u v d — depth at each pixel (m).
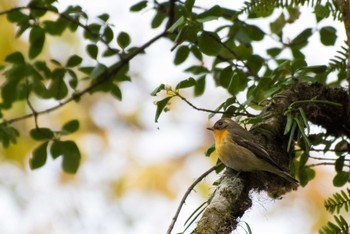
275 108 9.23
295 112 8.92
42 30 11.28
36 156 11.38
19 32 11.19
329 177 15.22
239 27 10.76
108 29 10.97
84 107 17.58
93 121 17.69
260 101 9.25
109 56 11.35
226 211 7.71
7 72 11.55
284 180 8.94
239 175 8.73
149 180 17.19
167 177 17.12
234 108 9.21
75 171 11.48
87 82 17.20
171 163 17.27
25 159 16.86
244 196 8.23
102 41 11.04
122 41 11.02
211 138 17.34
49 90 11.70
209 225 7.49
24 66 11.49
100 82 11.55
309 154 9.48
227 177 8.69
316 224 14.80
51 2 10.72
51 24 11.33
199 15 9.11
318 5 8.52
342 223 7.46
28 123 16.64
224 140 9.23
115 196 17.11
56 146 11.41
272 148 8.91
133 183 17.20
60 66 11.49
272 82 9.05
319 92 9.39
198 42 9.59
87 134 17.62
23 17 11.29
